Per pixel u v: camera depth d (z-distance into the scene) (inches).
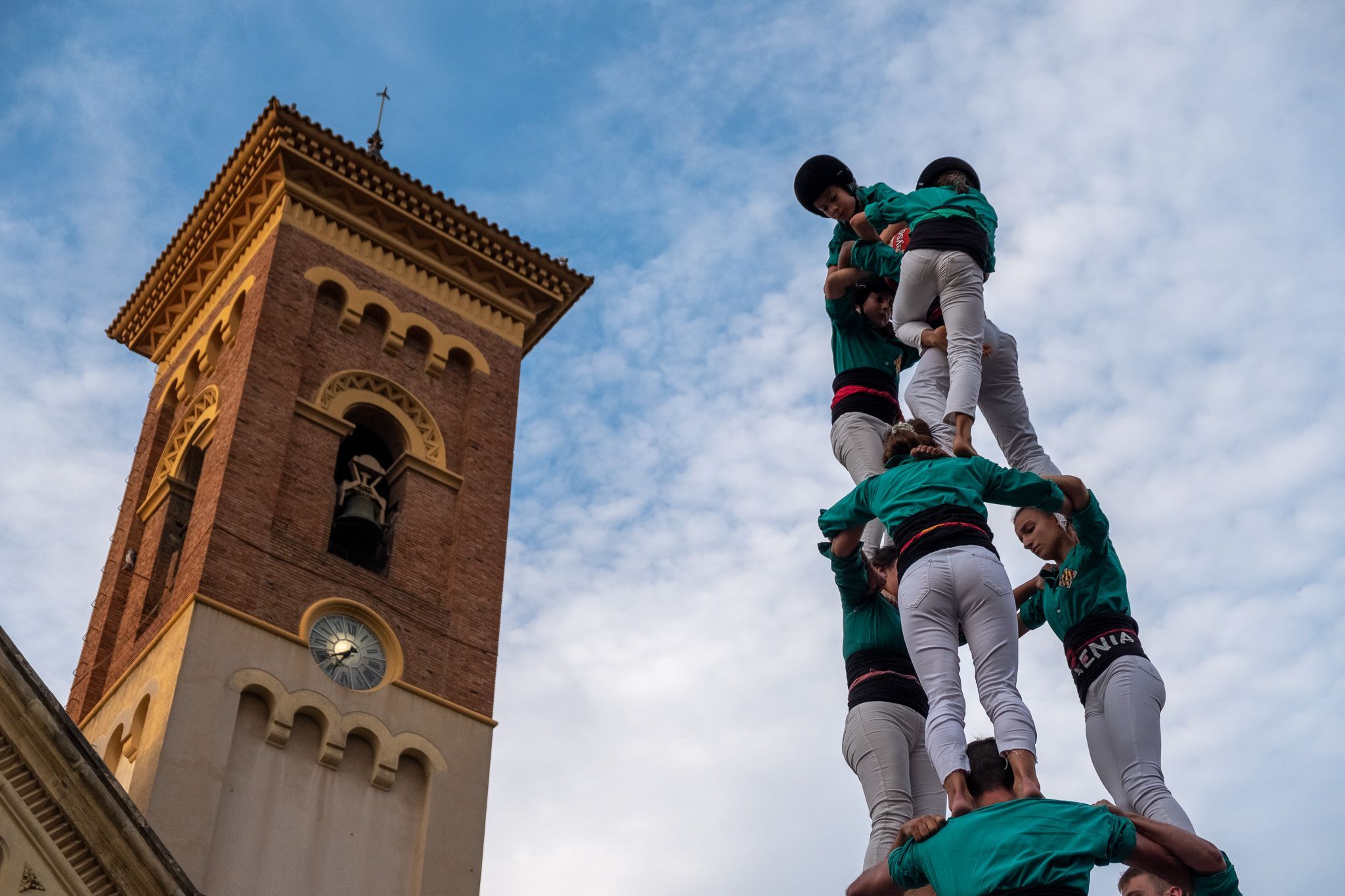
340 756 1182.3
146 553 1401.3
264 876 1088.8
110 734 1193.4
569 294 1689.2
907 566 518.3
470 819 1218.0
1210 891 435.5
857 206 712.4
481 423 1530.5
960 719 484.1
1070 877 412.2
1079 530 558.9
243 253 1584.6
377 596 1318.9
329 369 1464.1
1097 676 549.3
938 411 619.2
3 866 805.2
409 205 1615.4
